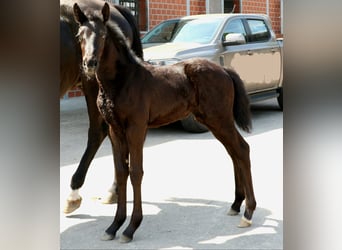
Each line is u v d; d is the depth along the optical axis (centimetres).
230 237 350
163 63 696
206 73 368
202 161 576
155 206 423
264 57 860
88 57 300
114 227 356
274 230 362
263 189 461
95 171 544
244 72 809
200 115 378
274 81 895
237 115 384
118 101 334
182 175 518
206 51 739
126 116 337
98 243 346
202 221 385
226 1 1537
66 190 469
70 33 422
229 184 484
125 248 335
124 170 355
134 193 346
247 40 838
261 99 867
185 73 371
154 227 375
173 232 363
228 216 395
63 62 417
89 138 421
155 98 349
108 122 350
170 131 769
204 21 816
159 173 527
